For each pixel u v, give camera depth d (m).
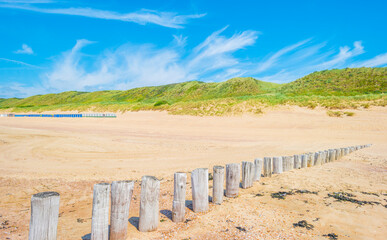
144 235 3.67
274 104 32.50
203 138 18.64
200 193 4.66
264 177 7.57
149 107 43.59
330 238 3.59
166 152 12.91
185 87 81.75
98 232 3.21
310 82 55.31
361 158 11.31
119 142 15.87
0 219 4.62
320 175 7.78
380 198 5.48
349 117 24.94
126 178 7.90
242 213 4.57
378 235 3.70
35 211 2.74
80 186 7.02
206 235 3.69
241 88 66.62
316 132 21.14
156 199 3.84
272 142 16.61
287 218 4.34
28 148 13.11
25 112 67.81
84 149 13.29
